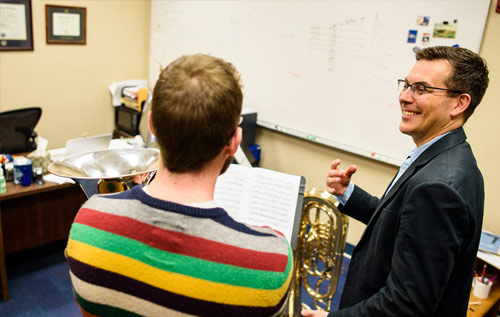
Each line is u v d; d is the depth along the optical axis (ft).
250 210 3.93
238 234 1.93
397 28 7.72
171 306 1.79
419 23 7.42
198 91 1.82
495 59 6.79
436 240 2.95
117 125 13.51
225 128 1.90
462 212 2.95
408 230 3.07
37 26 11.09
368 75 8.32
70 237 1.97
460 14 6.93
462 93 3.40
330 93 9.04
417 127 3.61
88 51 12.31
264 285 1.85
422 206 3.02
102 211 1.95
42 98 11.74
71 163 3.10
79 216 2.01
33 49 11.18
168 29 12.75
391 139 8.22
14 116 9.19
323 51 8.96
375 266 3.65
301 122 9.74
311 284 8.50
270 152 10.75
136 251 1.83
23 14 10.73
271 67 10.06
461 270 3.36
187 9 11.91
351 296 3.99
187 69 1.88
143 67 13.84
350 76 8.61
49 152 8.13
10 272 8.39
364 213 4.58
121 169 3.19
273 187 3.99
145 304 1.81
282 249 1.99
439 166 3.23
